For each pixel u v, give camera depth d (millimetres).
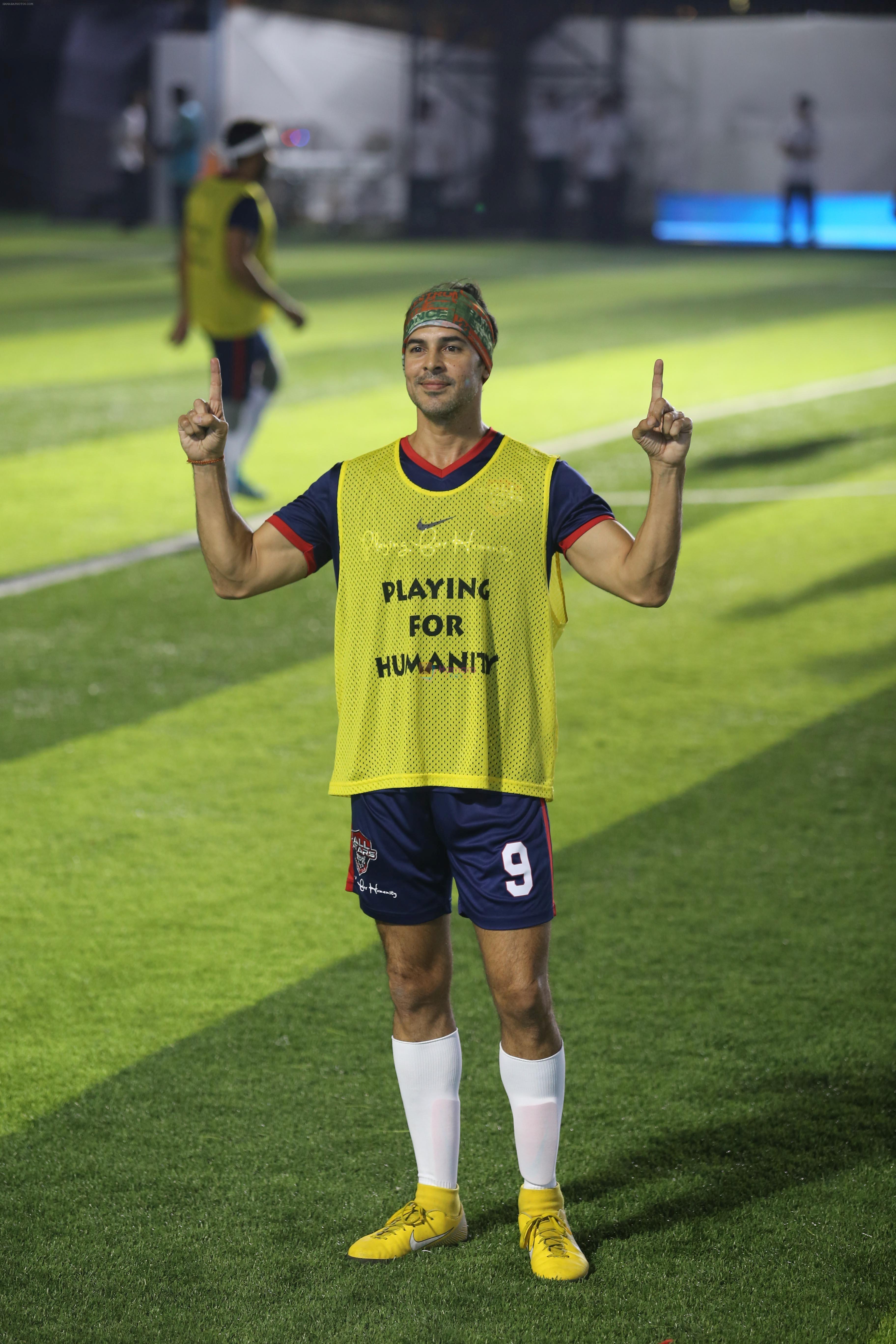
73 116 87250
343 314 48406
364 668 7930
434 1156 8320
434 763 7867
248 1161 9055
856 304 51125
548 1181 8250
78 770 15242
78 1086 9828
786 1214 8531
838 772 15266
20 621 19906
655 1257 8188
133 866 13172
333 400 34438
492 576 7742
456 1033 8398
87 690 17500
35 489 26766
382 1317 7703
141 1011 10781
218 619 20234
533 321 46938
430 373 7621
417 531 7770
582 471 27547
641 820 14141
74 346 42438
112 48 85375
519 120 80938
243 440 24281
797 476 27734
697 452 29578
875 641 19344
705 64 76312
